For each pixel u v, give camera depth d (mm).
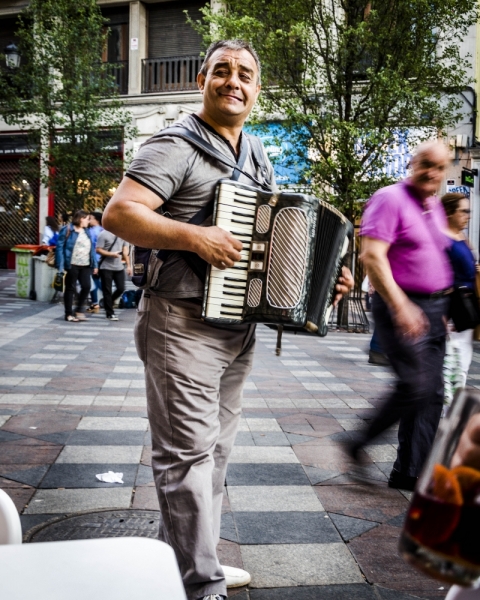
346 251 2686
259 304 2428
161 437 2447
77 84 17797
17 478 3957
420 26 12523
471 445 746
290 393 6676
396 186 3762
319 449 4723
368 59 13039
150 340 2482
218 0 13375
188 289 2434
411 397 3619
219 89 2518
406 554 759
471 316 4199
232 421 2727
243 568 2922
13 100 18141
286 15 12602
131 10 23281
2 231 25812
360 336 12070
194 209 2455
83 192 17891
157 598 860
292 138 13086
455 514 729
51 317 12750
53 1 17422
